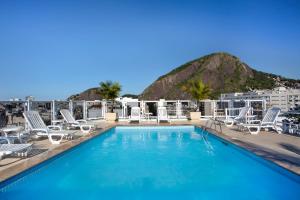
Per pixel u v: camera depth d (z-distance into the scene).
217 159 7.00
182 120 16.08
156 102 16.98
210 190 4.60
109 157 7.36
